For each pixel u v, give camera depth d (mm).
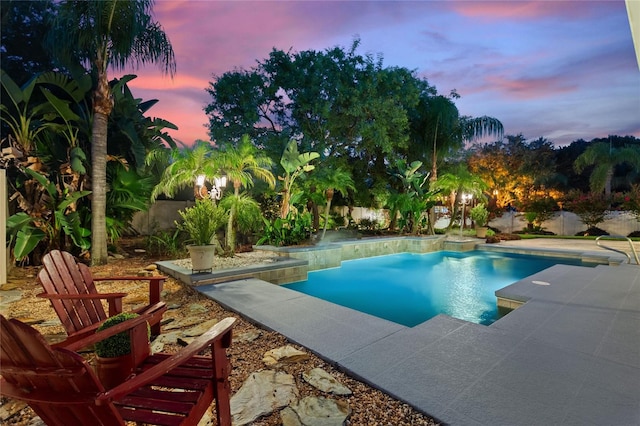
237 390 2604
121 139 10883
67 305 2982
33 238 7414
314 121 13969
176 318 4383
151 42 8586
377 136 13398
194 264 6160
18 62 11664
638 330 3699
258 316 4211
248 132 13352
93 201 8078
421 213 14117
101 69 8023
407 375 2691
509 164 21703
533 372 2734
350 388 2602
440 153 16703
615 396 2377
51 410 1576
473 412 2199
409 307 6188
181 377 2068
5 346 1474
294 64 13359
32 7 11352
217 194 8250
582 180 25375
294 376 2807
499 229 19500
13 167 7934
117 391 1424
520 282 6203
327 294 7109
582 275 6852
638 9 1600
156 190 8898
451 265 10383
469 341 3389
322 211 15703
